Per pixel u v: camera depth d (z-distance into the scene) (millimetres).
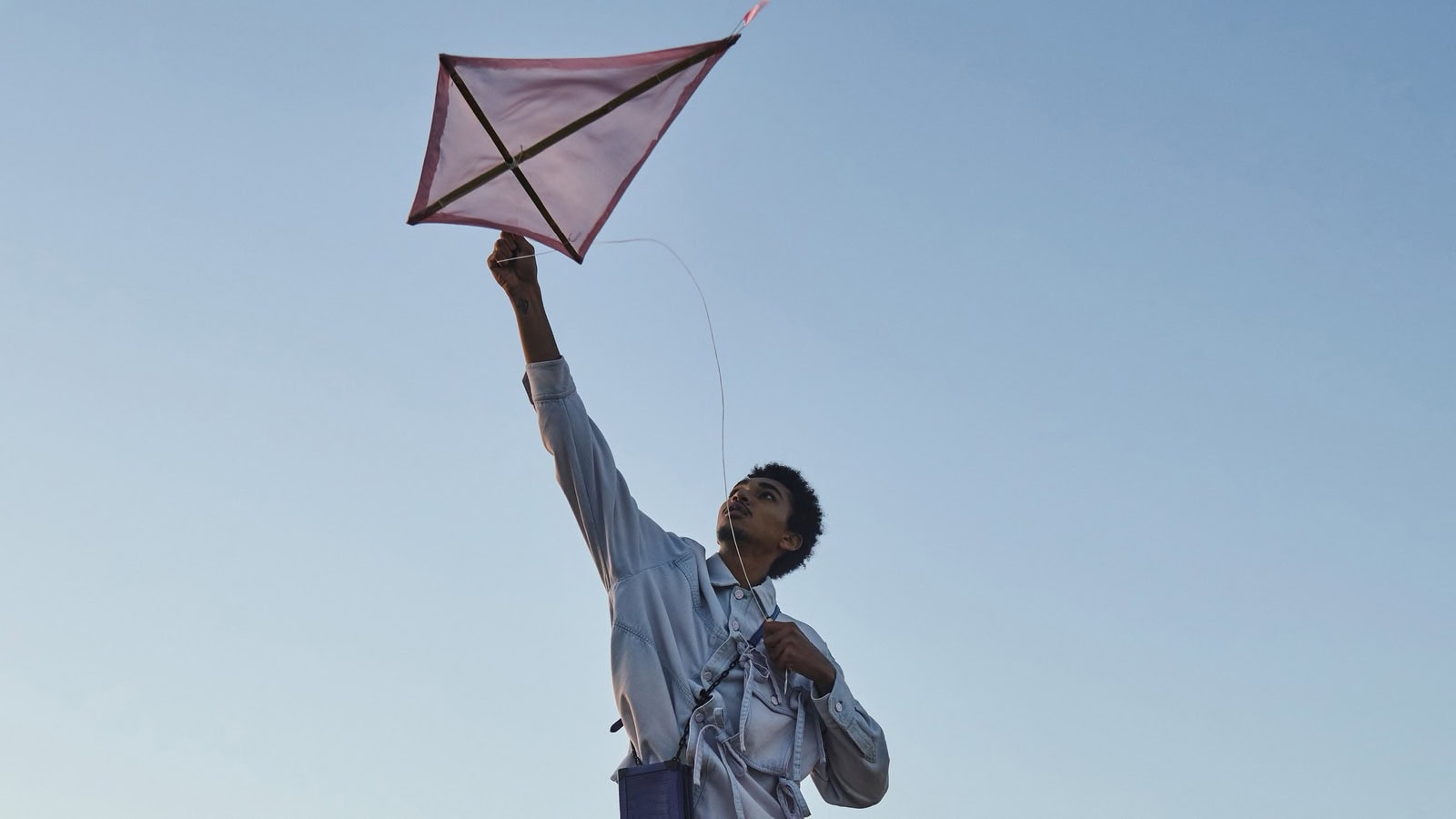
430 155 7148
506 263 7582
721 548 8141
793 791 7535
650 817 7180
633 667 7383
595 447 7613
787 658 7566
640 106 7094
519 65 6910
